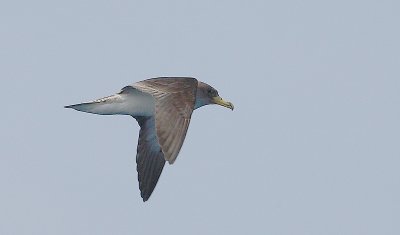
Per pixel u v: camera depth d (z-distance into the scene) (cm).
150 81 1471
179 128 1320
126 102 1792
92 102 1781
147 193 1941
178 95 1377
